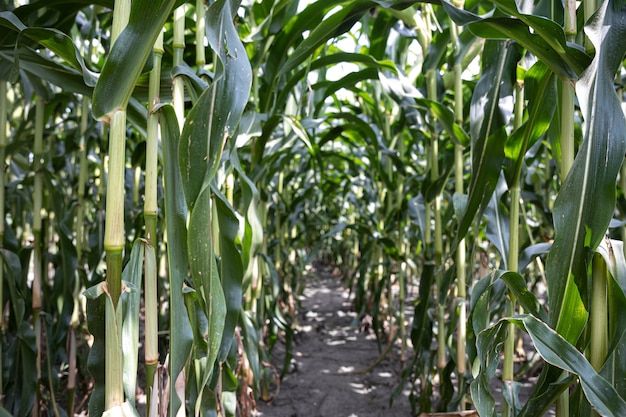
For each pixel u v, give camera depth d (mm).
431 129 1943
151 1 688
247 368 1895
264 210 2451
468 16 1019
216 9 741
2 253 1476
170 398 863
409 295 4914
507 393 1227
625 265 927
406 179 2934
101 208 2053
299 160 3945
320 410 2355
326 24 1522
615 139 858
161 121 877
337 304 5043
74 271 1762
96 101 730
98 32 2174
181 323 876
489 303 1238
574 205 884
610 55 889
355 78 2043
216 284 839
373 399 2488
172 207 877
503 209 1413
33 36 927
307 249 7320
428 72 1854
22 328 1496
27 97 1863
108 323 754
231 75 790
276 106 1869
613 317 946
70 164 2609
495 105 1257
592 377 832
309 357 3199
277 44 1766
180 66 940
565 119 1007
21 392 1614
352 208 5473
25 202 2764
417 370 2105
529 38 983
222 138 767
